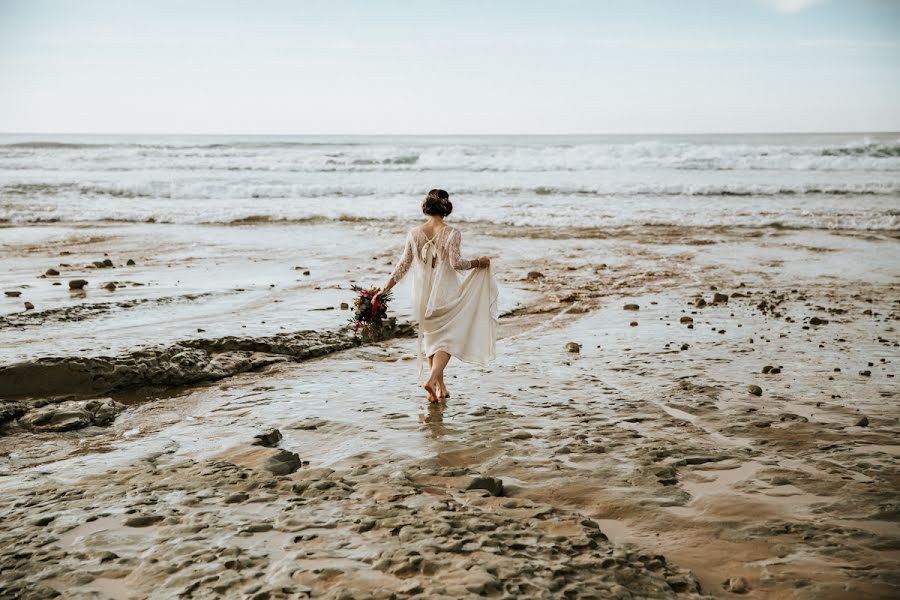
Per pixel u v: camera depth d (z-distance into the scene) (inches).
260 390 260.7
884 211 841.5
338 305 394.9
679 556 135.3
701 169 1400.1
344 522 139.2
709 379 269.7
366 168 1414.9
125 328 322.0
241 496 153.5
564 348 327.9
